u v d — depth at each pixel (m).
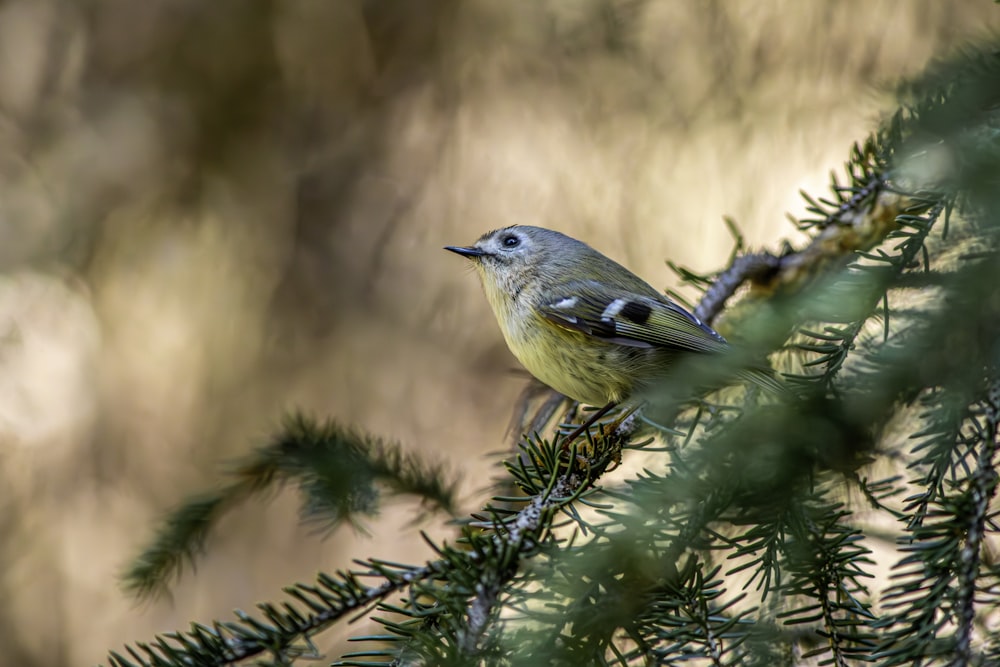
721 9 11.34
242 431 12.24
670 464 3.96
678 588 3.73
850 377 3.89
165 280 12.66
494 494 6.24
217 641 4.07
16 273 12.45
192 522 6.18
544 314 6.61
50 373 12.16
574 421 6.73
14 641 11.52
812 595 3.78
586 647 3.58
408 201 12.55
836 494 4.51
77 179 12.91
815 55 10.92
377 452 6.45
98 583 11.78
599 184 11.59
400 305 12.46
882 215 5.38
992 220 3.41
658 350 6.30
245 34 13.20
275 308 12.66
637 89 11.67
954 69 5.01
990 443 3.46
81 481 12.05
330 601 4.09
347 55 13.05
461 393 12.09
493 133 12.20
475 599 3.67
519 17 12.30
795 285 5.82
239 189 13.02
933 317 3.64
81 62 13.33
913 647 3.22
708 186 11.17
